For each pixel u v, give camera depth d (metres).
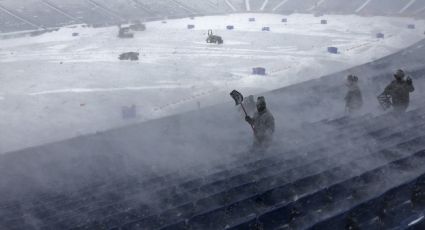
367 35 46.16
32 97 27.31
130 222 4.41
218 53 38.94
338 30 50.56
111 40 48.31
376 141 6.25
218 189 5.38
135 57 37.06
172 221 4.32
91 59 38.53
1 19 59.56
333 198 3.90
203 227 3.88
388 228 3.27
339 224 3.35
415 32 46.72
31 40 51.12
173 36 49.50
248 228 3.61
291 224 3.58
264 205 4.14
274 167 5.95
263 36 47.88
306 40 44.38
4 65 37.53
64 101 26.11
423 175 3.81
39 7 64.81
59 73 33.69
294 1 74.75
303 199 3.89
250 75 30.25
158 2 71.00
